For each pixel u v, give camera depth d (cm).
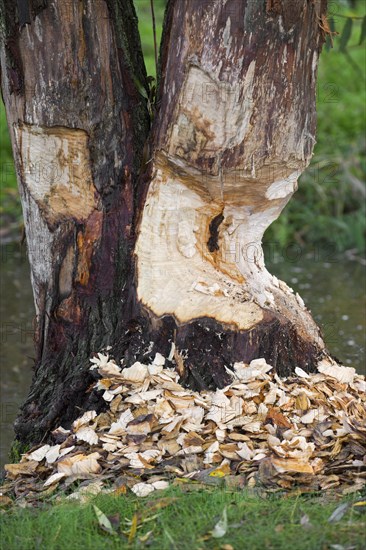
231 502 385
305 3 434
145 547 355
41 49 457
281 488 400
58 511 386
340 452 432
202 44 431
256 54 429
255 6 424
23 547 364
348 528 357
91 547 357
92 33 457
